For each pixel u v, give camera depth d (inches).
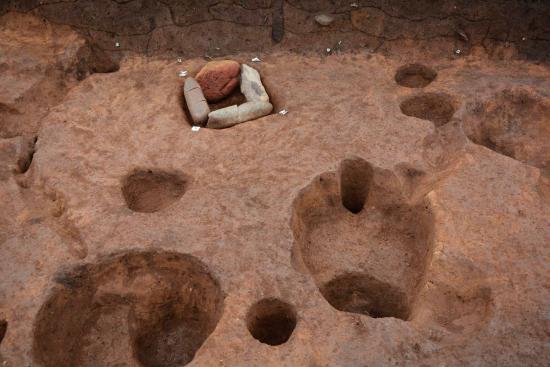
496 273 124.3
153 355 132.9
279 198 142.6
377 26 196.4
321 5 195.6
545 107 174.7
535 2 185.5
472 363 109.2
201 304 132.0
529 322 115.0
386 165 152.2
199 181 149.0
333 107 172.2
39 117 179.2
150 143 161.8
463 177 146.2
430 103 179.0
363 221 156.3
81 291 129.3
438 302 124.0
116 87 184.1
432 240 137.2
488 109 175.6
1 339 119.6
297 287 122.4
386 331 115.0
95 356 126.2
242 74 183.9
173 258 131.6
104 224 137.0
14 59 189.6
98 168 153.9
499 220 135.6
